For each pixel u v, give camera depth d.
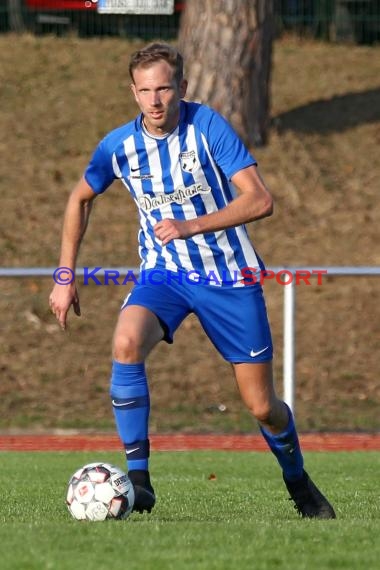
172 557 15.25
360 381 48.00
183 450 37.38
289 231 58.41
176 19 80.69
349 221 59.31
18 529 17.53
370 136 66.88
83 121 67.81
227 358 20.20
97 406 45.97
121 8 60.47
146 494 19.53
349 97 71.62
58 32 81.44
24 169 63.25
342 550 16.06
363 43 83.56
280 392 47.84
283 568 14.76
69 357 49.44
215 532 17.27
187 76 62.12
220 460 34.06
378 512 22.25
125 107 69.12
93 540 16.42
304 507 20.95
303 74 75.38
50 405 45.84
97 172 20.41
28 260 55.69
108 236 57.94
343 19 83.25
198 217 18.59
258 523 18.75
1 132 66.50
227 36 61.62
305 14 83.44
